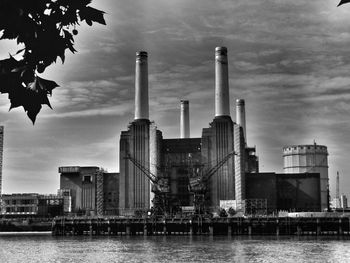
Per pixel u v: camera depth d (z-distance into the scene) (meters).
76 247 146.75
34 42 9.16
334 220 193.75
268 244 147.75
